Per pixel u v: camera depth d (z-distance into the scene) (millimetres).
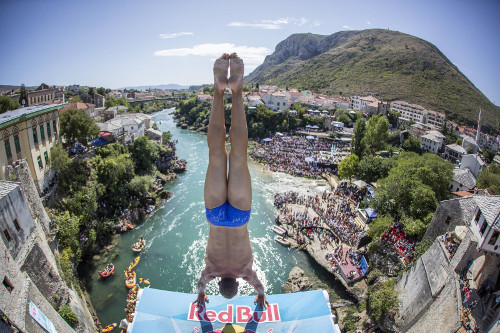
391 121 127375
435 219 34906
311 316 12297
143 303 12516
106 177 52875
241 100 9469
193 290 38000
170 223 52750
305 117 116500
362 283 38625
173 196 63625
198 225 52250
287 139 104375
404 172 47062
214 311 12344
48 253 28609
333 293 38625
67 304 26922
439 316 24109
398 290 33031
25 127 38406
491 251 22094
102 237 46188
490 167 61125
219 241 10391
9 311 16344
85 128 54562
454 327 21531
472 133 120562
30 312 18203
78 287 34406
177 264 42250
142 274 40062
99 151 57688
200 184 70562
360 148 77688
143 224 52281
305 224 51812
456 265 24750
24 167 28984
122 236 48406
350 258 42656
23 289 18938
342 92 182750
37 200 30891
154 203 59094
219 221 9938
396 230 42188
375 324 31234
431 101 155000
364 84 186500
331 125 113875
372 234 41188
